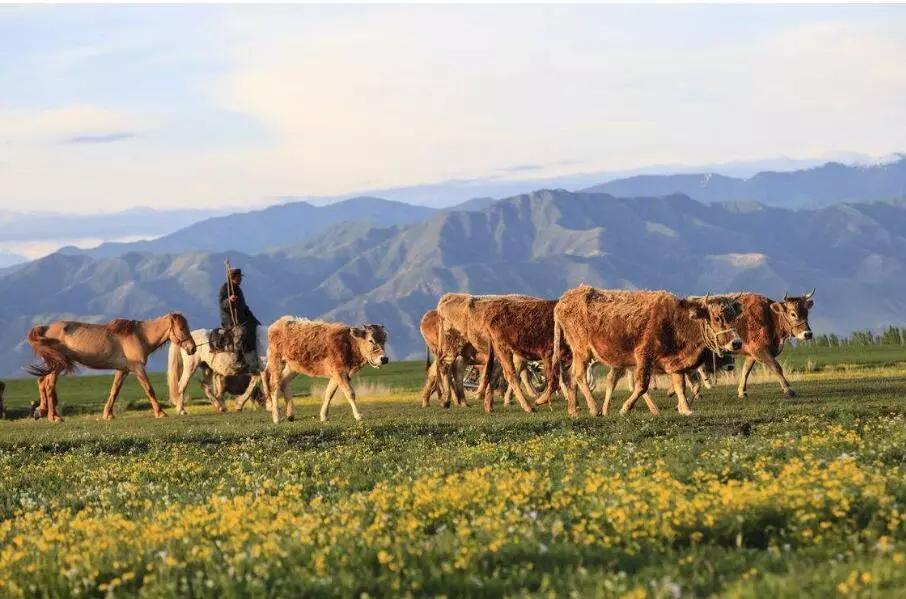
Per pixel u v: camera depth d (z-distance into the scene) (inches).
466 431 810.2
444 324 1151.6
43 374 1224.2
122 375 1252.5
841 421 761.6
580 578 317.4
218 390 1299.2
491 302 1051.3
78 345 1219.9
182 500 530.9
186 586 331.0
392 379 1857.8
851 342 2416.3
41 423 1186.6
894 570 299.6
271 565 345.4
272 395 1026.7
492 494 447.5
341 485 554.3
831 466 453.4
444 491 444.5
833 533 359.3
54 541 420.5
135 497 569.6
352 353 990.4
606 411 943.7
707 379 1226.6
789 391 1069.1
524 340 1035.3
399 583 320.5
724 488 410.0
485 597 314.8
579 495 438.9
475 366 1402.6
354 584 323.0
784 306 1063.6
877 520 372.5
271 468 665.0
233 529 400.5
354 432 826.8
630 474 488.7
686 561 334.0
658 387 1331.2
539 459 609.9
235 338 1213.7
